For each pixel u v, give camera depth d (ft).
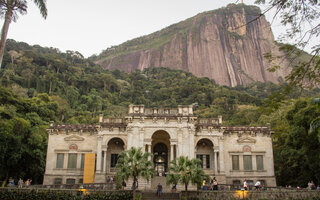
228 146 165.68
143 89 623.77
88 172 154.10
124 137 159.74
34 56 484.74
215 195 105.70
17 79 390.42
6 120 153.79
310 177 150.61
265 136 167.53
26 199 97.04
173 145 151.94
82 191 101.91
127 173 102.12
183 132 147.84
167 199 119.14
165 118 149.18
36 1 106.11
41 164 168.14
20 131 156.76
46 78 421.59
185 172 108.06
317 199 98.63
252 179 160.76
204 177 118.11
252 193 103.24
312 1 38.68
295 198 100.94
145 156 106.73
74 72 526.57
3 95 182.91
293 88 43.83
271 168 162.50
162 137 170.09
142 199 118.01
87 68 645.92
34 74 427.33
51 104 250.37
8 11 99.91
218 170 158.20
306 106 146.00
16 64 447.42
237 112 391.86
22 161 161.38
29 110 203.10
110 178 148.56
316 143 139.85
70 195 99.86
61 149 165.07
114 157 167.02
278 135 183.62
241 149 165.27
